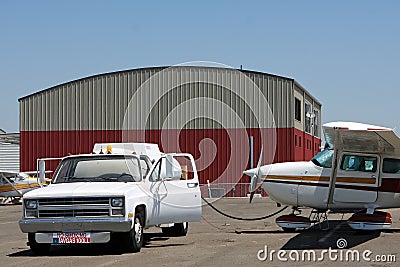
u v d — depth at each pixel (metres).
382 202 13.20
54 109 39.25
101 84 38.72
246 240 12.29
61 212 10.09
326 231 13.81
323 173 13.45
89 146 38.69
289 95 37.00
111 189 10.16
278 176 13.75
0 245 12.20
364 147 12.80
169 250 10.74
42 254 10.54
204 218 18.88
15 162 42.88
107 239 10.03
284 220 13.73
